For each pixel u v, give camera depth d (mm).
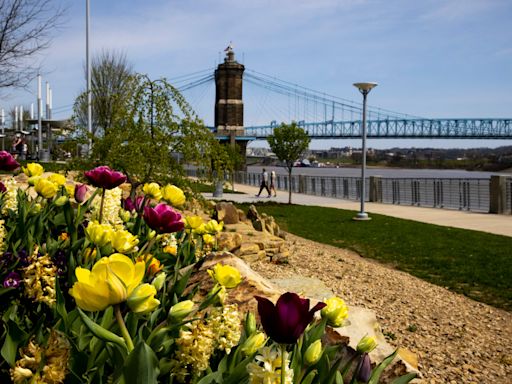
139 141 9930
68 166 10078
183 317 1352
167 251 2670
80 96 11375
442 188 24609
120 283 1023
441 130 83875
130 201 3074
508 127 83625
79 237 2559
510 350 5500
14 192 2996
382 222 17656
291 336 1157
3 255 1976
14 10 12727
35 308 1791
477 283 8586
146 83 9992
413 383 3580
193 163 10453
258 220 10078
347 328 3277
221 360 1475
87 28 23422
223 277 1544
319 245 12039
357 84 18234
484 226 16594
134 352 1030
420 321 6246
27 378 1236
